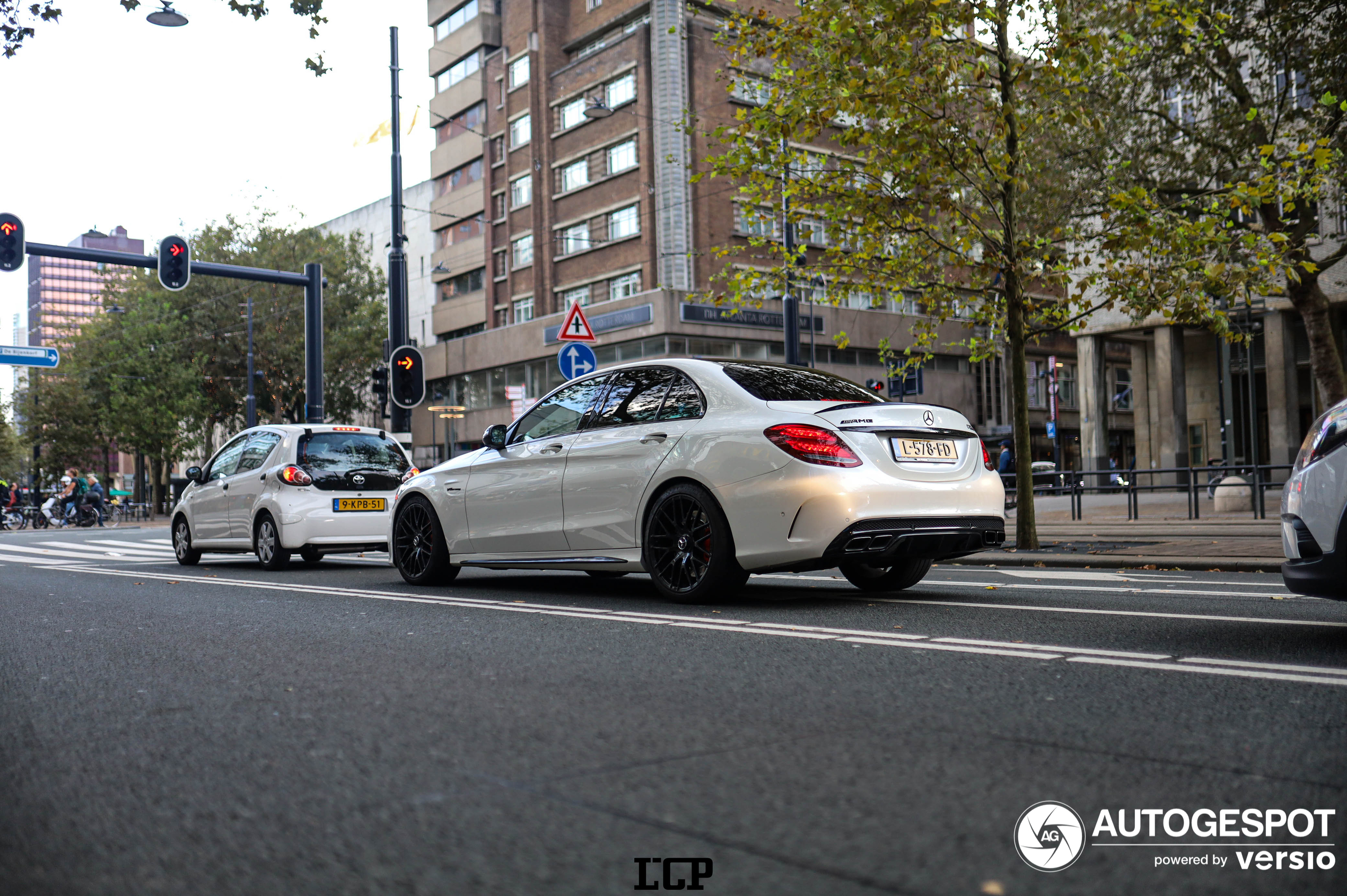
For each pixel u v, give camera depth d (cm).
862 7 1066
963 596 734
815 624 584
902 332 4497
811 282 1298
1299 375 2870
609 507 734
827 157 1255
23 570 1291
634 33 4109
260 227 4856
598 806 268
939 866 227
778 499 636
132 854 243
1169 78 1706
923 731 339
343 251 5000
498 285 4903
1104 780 285
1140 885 218
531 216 4638
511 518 812
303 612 709
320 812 268
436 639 556
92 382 4822
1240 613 616
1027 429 1195
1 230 1739
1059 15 1149
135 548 1914
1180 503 2059
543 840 245
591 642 534
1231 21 1650
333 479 1204
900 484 651
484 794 280
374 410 5381
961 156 1160
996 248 1219
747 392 681
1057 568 1041
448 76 5288
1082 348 3173
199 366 4844
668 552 700
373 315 5000
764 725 350
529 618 636
